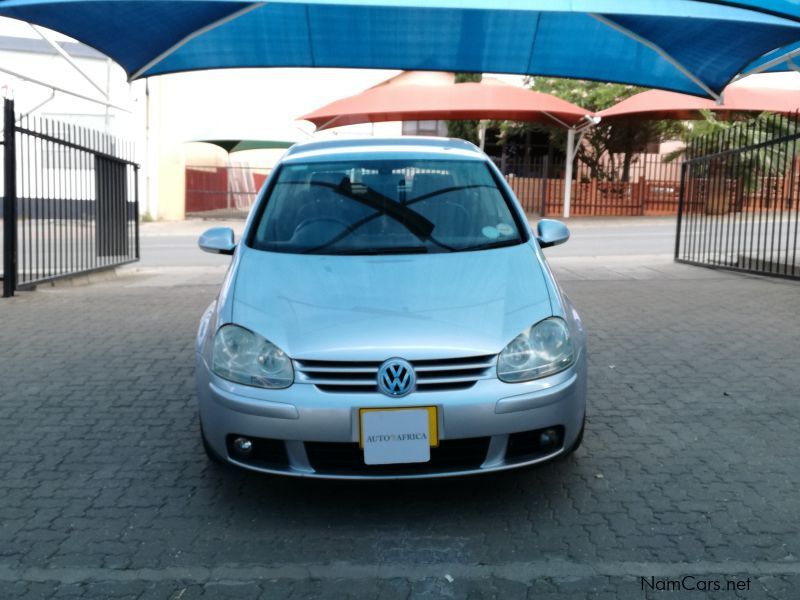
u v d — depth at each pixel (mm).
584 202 25156
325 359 3457
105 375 5973
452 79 27609
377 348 3455
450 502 3852
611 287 9547
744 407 5086
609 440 4586
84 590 3133
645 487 3973
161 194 25844
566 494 3912
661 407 5109
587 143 26062
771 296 8695
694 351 6387
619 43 8391
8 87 9312
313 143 5664
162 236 20453
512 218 4746
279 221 4711
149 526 3648
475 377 3467
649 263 12477
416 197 4820
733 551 3342
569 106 20844
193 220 25828
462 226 4609
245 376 3562
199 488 4051
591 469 4199
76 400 5414
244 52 8859
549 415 3549
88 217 11695
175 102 25750
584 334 4035
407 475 3475
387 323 3607
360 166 5098
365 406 3396
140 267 13453
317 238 4523
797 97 20125
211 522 3688
